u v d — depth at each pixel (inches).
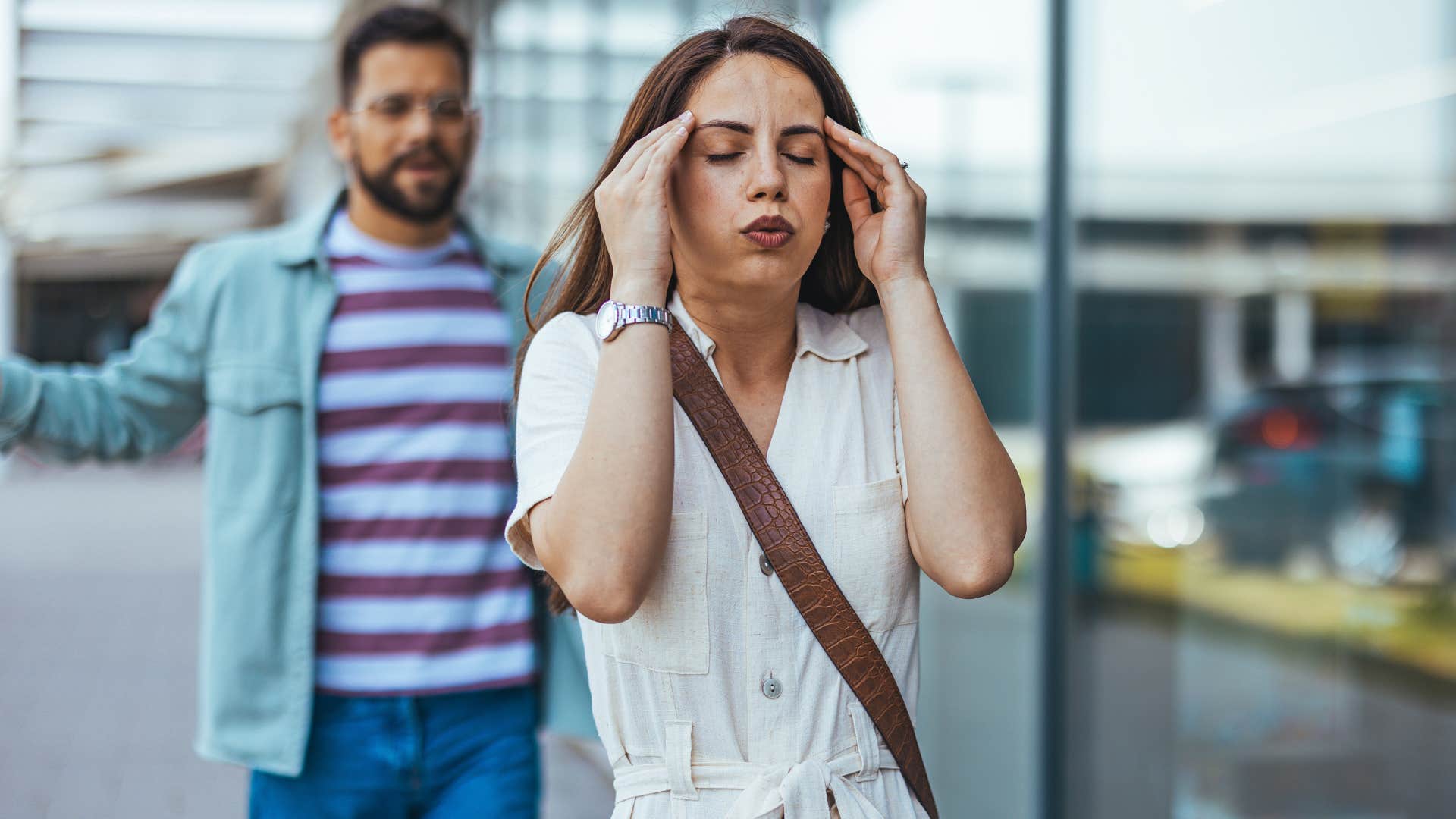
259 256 107.9
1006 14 143.2
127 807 192.7
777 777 59.2
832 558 61.2
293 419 105.0
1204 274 125.6
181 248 751.7
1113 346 134.3
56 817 187.8
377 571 104.3
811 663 60.2
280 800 103.3
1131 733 134.3
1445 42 106.5
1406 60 108.9
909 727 61.5
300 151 544.4
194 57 408.5
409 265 109.7
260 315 106.6
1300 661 119.7
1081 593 138.7
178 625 332.2
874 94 156.0
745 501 60.1
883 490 62.3
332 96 409.4
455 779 104.5
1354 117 112.5
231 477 104.3
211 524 104.2
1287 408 118.5
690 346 61.9
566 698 107.0
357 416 106.1
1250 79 121.0
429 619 104.0
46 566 421.4
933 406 61.5
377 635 103.7
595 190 65.3
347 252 109.7
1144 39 130.7
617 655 60.7
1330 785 118.0
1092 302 136.5
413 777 103.4
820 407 63.1
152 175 613.6
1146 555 132.6
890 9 152.4
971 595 60.4
